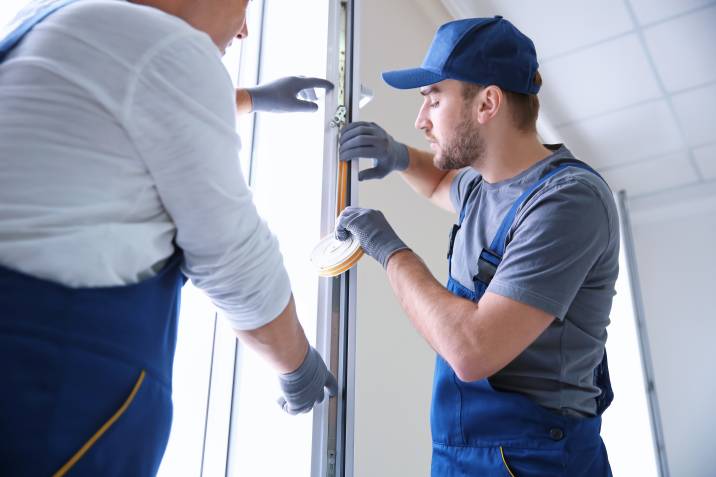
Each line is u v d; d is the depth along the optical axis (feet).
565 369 3.92
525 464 3.71
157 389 2.27
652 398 12.85
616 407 13.25
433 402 4.19
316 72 4.57
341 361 4.00
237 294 2.62
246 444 4.33
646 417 12.67
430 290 3.88
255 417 4.34
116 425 2.05
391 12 9.49
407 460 7.72
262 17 5.38
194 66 2.34
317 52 4.61
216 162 2.35
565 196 3.85
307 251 4.29
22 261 1.95
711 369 15.05
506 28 4.51
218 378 4.72
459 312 3.70
